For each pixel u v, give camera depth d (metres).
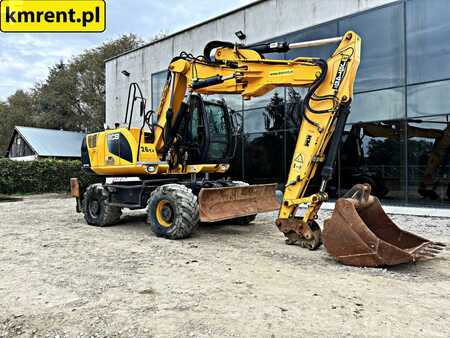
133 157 7.29
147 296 3.59
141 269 4.54
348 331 2.80
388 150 9.38
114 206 7.89
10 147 33.44
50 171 20.11
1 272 4.53
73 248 5.83
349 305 3.30
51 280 4.18
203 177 7.91
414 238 5.06
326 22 10.59
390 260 4.31
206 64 6.53
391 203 9.29
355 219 4.49
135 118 16.75
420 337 2.71
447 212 8.34
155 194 6.56
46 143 30.27
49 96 34.22
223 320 3.01
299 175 5.35
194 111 6.94
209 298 3.50
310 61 5.32
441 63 8.63
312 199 5.17
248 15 12.48
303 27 11.10
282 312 3.16
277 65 5.63
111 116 18.08
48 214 10.55
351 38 5.02
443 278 4.09
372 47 9.71
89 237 6.76
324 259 4.85
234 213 6.61
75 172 20.98
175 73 6.97
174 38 15.05
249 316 3.08
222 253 5.27
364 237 4.43
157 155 7.45
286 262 4.73
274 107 11.55
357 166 9.88
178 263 4.77
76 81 34.53
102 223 7.96
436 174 8.62
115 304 3.41
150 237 6.61
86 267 4.69
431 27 8.77
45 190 19.97
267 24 11.98
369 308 3.24
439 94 8.65
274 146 11.53
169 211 6.36
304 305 3.30
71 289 3.86
